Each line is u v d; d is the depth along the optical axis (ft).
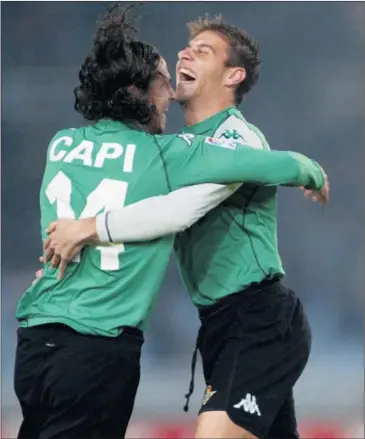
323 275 84.89
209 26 38.99
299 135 88.43
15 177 85.66
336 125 88.17
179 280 81.66
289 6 88.53
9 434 66.54
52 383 31.07
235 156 31.94
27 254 83.97
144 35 84.64
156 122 34.32
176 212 31.27
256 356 34.06
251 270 34.76
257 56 39.55
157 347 80.64
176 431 65.98
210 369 36.09
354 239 85.97
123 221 30.91
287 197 85.66
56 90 87.76
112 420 31.71
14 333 80.02
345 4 88.33
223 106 38.40
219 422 32.50
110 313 31.07
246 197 35.12
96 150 32.53
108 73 32.35
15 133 86.74
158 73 33.78
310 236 85.56
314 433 65.46
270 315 34.73
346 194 86.99
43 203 33.12
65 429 31.37
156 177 31.78
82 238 30.91
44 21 87.66
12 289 82.58
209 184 31.78
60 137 33.88
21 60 87.71
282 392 34.17
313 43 88.43
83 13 88.89
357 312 84.38
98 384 30.99
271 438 38.17
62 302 31.40
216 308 35.32
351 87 88.33
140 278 31.71
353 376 77.77
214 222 35.12
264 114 88.84
